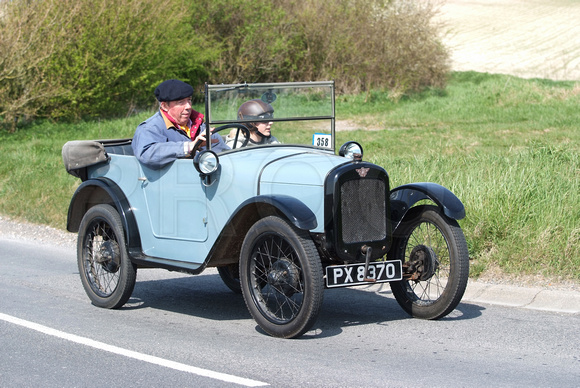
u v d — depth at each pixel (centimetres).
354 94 2869
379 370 453
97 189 663
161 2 2472
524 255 695
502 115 2161
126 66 2402
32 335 549
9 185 1264
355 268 523
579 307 605
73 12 2230
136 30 2367
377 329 555
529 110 2222
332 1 2938
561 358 477
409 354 488
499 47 4425
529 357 480
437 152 1369
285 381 434
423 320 579
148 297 691
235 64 2933
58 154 1606
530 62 3912
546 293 627
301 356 485
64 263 860
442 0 2958
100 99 2391
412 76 2889
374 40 2878
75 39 2291
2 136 2061
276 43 2848
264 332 555
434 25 2997
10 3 2130
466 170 972
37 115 2247
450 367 458
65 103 2352
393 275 546
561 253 682
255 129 600
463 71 3466
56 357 493
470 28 5125
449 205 546
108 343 525
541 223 730
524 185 811
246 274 538
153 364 473
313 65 2955
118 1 2342
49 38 2167
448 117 2216
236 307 648
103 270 665
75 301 671
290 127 611
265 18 2897
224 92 580
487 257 709
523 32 4894
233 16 2898
